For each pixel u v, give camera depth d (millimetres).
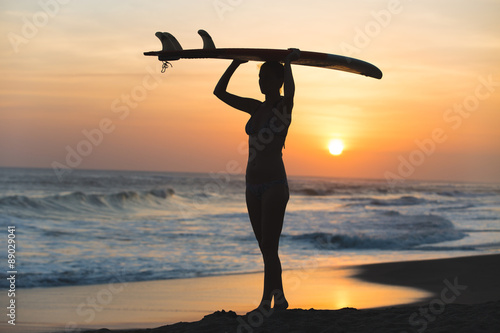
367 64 5371
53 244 17016
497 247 18969
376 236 20625
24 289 10336
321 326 4746
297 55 4953
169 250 16625
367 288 10641
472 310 5527
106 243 17891
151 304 8992
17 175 74688
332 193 69062
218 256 15594
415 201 52844
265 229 4871
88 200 33031
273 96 4969
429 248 18656
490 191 89000
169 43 5043
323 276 12078
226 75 5215
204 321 5148
